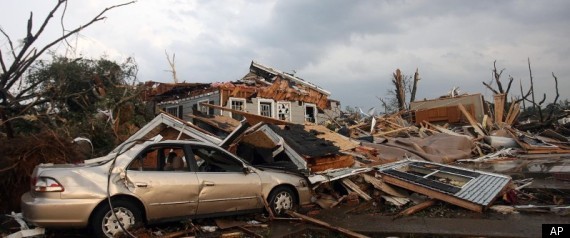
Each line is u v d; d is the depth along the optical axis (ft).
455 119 82.69
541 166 42.68
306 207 25.39
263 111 79.51
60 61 47.16
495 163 48.32
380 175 28.99
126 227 18.84
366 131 75.87
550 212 22.75
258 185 22.97
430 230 19.93
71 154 27.86
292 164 30.17
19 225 21.29
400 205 25.81
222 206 21.65
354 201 27.14
